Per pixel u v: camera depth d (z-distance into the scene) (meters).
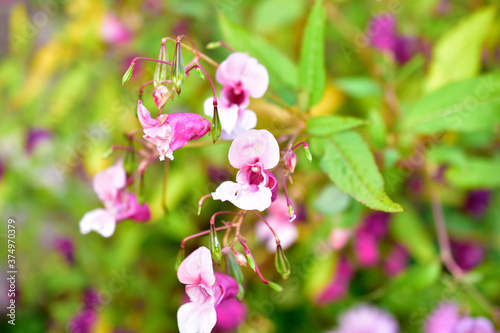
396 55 0.61
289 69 0.49
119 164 0.47
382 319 0.64
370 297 0.62
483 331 0.53
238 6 0.65
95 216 0.47
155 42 0.64
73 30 0.70
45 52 0.71
